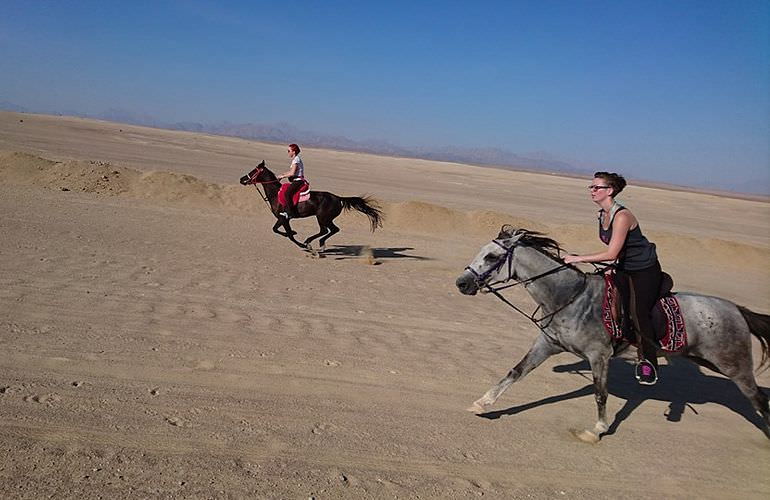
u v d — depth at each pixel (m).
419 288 13.50
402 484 5.07
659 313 6.16
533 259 6.26
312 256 15.84
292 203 15.84
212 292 10.66
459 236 23.09
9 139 43.75
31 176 22.16
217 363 7.28
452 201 36.44
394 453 5.61
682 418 7.46
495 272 6.32
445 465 5.52
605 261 5.95
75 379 6.32
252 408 6.15
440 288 13.78
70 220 16.27
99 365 6.77
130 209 19.72
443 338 9.67
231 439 5.44
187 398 6.20
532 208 37.84
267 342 8.28
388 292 12.66
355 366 7.80
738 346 6.28
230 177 36.12
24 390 5.89
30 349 6.96
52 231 14.38
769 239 35.28
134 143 61.69
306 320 9.63
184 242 15.34
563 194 56.31
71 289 9.65
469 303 12.64
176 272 11.84
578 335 6.25
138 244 14.23
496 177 75.25
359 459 5.39
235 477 4.81
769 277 21.47
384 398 6.91
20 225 14.56
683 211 48.94
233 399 6.31
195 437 5.39
